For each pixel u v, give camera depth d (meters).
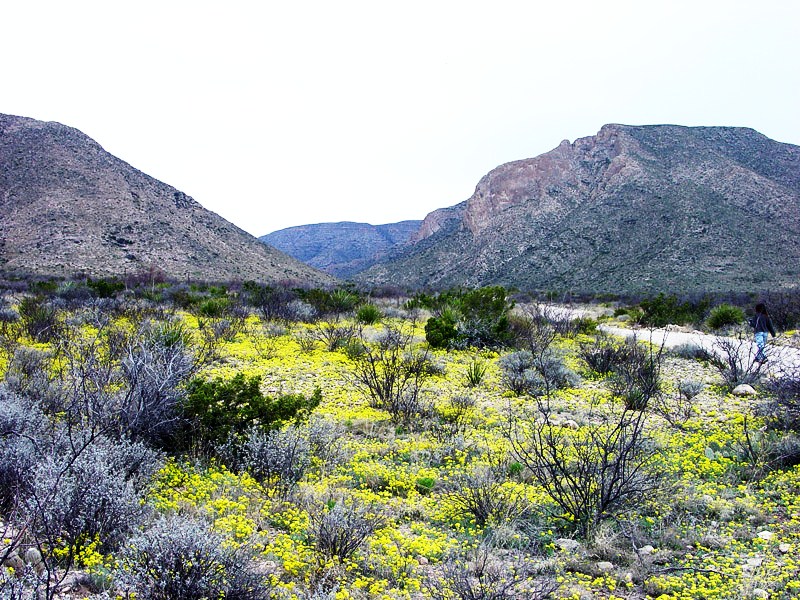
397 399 8.80
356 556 4.35
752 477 6.23
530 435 7.41
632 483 5.28
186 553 3.54
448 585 3.81
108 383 6.31
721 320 22.92
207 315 20.19
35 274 56.50
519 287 77.88
